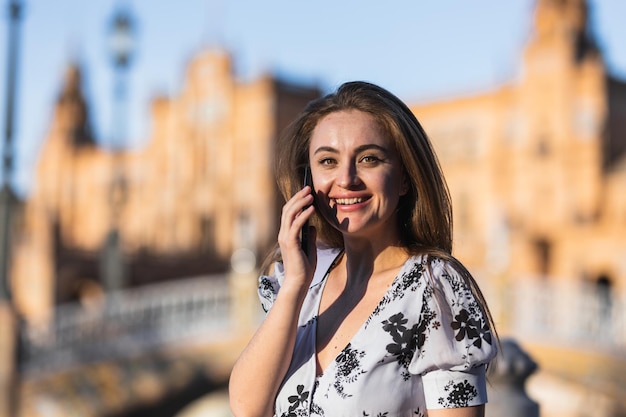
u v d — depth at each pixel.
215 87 68.81
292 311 3.02
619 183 59.75
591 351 27.11
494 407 6.83
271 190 64.81
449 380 2.85
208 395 27.00
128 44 29.89
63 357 24.25
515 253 54.28
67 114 82.00
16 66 20.23
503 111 63.75
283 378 3.04
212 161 69.25
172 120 72.56
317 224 3.61
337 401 2.88
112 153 30.98
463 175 64.88
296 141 3.40
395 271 3.07
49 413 23.36
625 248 53.09
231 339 26.39
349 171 3.05
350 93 3.16
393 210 3.09
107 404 24.61
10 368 22.89
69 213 80.25
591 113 61.31
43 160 82.81
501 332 26.81
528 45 63.03
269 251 3.64
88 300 47.78
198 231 69.38
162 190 72.56
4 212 21.23
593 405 27.03
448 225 3.16
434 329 2.87
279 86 66.31
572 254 54.62
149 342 25.73
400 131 3.06
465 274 2.97
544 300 27.53
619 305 27.72
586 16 63.69
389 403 2.86
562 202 61.06
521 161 62.62
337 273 3.31
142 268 46.38
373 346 2.89
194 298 26.83
